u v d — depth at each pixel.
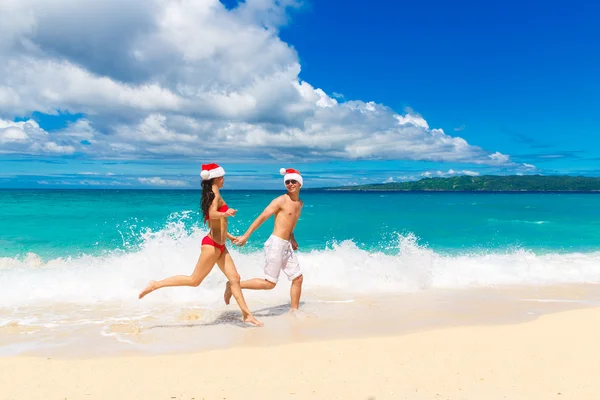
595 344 4.59
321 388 3.47
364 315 5.93
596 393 3.37
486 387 3.48
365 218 20.56
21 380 3.64
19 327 5.30
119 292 6.96
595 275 8.84
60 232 13.56
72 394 3.36
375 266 8.44
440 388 3.46
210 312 6.06
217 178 5.46
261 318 5.77
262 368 3.92
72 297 6.74
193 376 3.73
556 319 5.69
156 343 4.72
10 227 14.58
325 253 9.51
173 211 20.83
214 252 5.47
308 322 5.58
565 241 13.69
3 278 7.62
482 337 4.88
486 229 16.52
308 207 29.61
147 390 3.44
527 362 4.05
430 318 5.79
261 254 9.79
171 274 7.59
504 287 7.84
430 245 12.82
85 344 4.68
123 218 17.67
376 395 3.33
